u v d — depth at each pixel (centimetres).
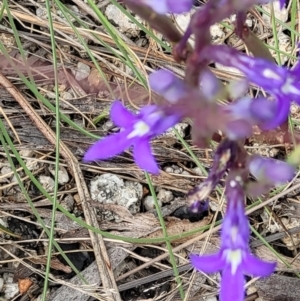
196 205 6
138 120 6
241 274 6
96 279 9
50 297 9
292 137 8
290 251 9
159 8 5
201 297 9
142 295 9
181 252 9
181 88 5
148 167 6
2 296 9
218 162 6
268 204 9
